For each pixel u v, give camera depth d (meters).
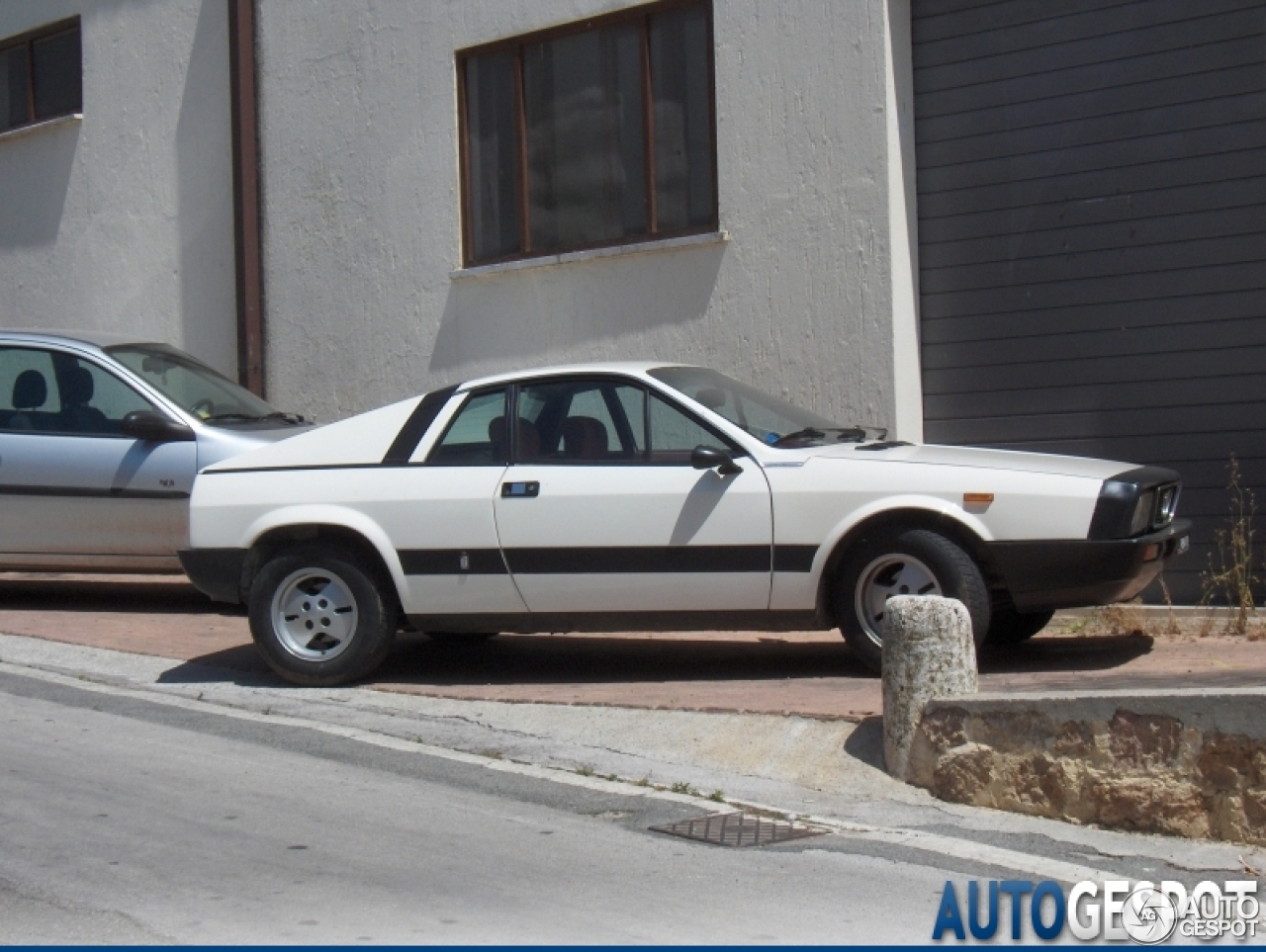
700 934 4.62
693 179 11.27
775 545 7.48
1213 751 5.59
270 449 8.35
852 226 10.30
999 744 6.03
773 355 10.68
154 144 14.44
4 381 10.59
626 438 7.80
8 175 15.66
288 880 5.11
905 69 10.32
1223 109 9.24
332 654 8.08
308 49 13.23
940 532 7.35
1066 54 9.78
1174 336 9.43
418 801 6.12
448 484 7.89
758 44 10.70
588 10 11.65
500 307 12.16
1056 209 9.84
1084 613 9.12
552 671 8.49
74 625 10.06
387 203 12.80
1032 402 9.95
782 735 6.71
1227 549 9.25
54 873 5.17
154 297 14.49
